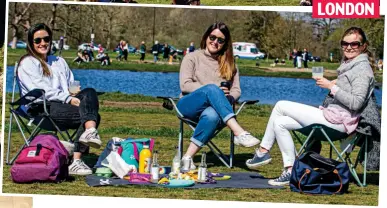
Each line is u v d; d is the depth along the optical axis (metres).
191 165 5.17
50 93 5.12
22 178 4.76
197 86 5.47
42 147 4.83
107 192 4.61
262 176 5.25
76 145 5.03
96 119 4.91
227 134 7.43
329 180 4.73
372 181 5.21
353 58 4.85
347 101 4.68
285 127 4.80
